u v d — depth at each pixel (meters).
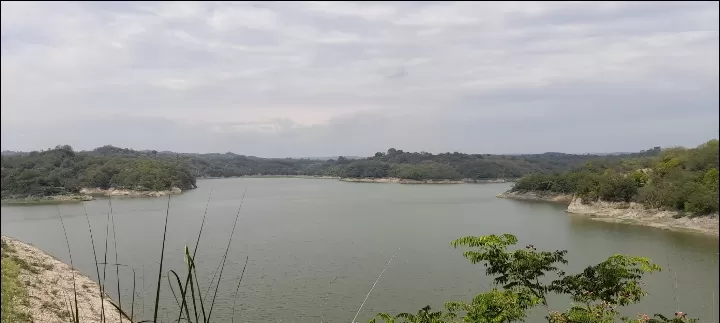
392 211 77.56
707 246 44.78
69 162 102.88
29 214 69.81
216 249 42.16
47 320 19.48
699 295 27.36
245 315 23.95
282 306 25.50
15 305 19.70
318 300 26.62
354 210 79.31
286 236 50.06
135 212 73.75
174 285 28.80
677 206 59.81
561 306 23.70
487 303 9.18
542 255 10.00
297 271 33.47
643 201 65.38
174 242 45.91
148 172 111.12
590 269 10.14
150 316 22.02
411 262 36.31
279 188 147.62
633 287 9.69
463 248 41.78
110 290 27.58
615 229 56.28
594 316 9.16
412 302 26.33
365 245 44.28
